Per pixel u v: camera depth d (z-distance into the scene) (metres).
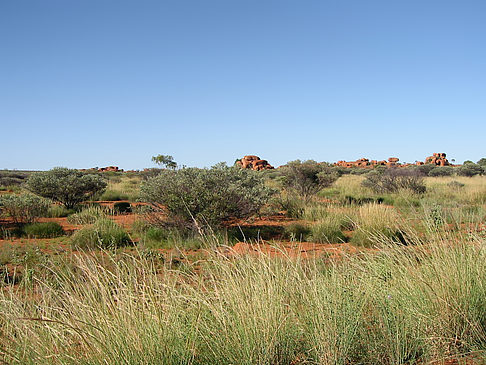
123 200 21.91
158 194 10.05
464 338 3.19
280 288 3.45
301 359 3.00
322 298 3.35
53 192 16.66
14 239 10.18
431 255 3.97
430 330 3.23
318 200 18.75
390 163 94.69
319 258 5.34
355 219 10.71
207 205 9.86
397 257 4.28
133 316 2.81
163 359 2.62
